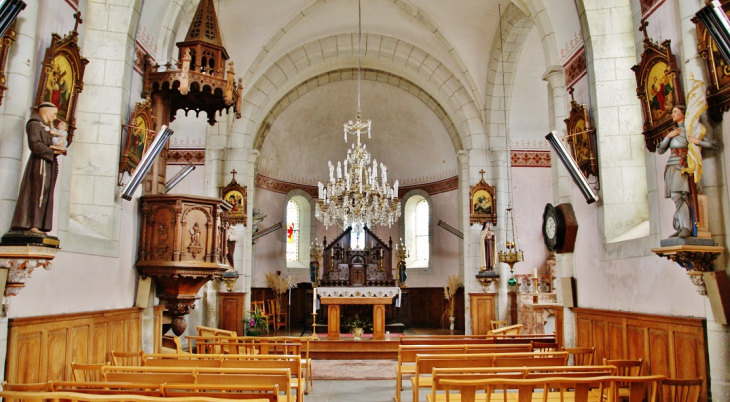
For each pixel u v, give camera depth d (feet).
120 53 30.40
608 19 34.27
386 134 81.15
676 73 24.30
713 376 22.03
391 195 52.44
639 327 27.99
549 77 39.52
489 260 60.64
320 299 57.47
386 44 66.08
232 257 58.49
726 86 21.57
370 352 53.11
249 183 63.57
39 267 22.53
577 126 35.29
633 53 33.76
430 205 78.48
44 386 18.71
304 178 81.25
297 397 25.96
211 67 33.86
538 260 63.72
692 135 21.85
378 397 35.04
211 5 33.68
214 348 37.14
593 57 33.99
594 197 32.53
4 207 20.18
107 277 28.60
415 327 74.90
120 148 30.12
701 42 22.43
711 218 22.24
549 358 26.50
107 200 29.40
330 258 71.31
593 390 25.93
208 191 61.05
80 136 29.60
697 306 23.77
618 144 33.22
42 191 20.48
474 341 39.27
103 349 27.81
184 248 31.78
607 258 32.07
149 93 32.99
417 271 78.95
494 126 63.72
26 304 21.70
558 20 38.52
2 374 19.79
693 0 23.54
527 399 19.12
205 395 18.44
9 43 20.22
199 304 57.52
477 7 56.39
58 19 24.07
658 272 26.78
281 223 77.30
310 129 79.30
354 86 76.43
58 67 23.49
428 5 57.67
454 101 65.67
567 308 36.58
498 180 63.57
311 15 60.29
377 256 70.79
